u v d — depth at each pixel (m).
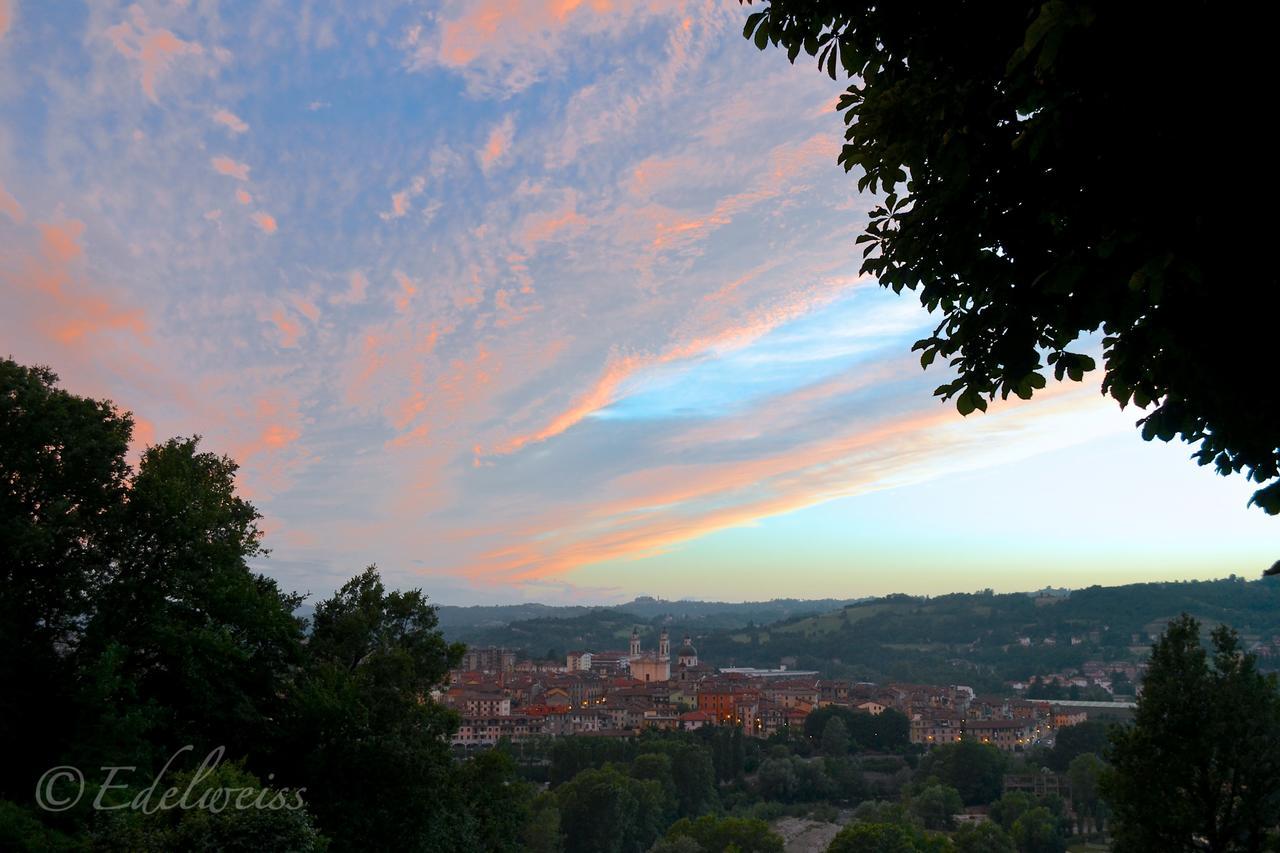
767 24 8.57
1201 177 5.70
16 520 22.45
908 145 7.82
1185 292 6.00
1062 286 6.13
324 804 25.39
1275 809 24.11
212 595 25.64
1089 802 96.56
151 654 25.06
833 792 122.25
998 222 7.12
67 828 18.25
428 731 28.42
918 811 102.06
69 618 24.20
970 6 7.39
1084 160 6.30
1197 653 25.97
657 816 103.38
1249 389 6.10
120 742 20.59
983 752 114.50
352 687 26.48
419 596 32.69
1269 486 6.55
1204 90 5.59
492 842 31.45
